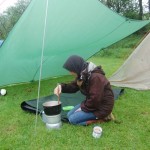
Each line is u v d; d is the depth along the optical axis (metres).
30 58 3.05
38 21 2.72
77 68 1.97
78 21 3.06
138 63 3.25
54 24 2.85
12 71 3.08
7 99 2.95
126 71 3.29
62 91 2.20
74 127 2.08
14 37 2.66
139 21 3.86
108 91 2.03
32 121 2.25
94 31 3.34
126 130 2.02
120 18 3.55
